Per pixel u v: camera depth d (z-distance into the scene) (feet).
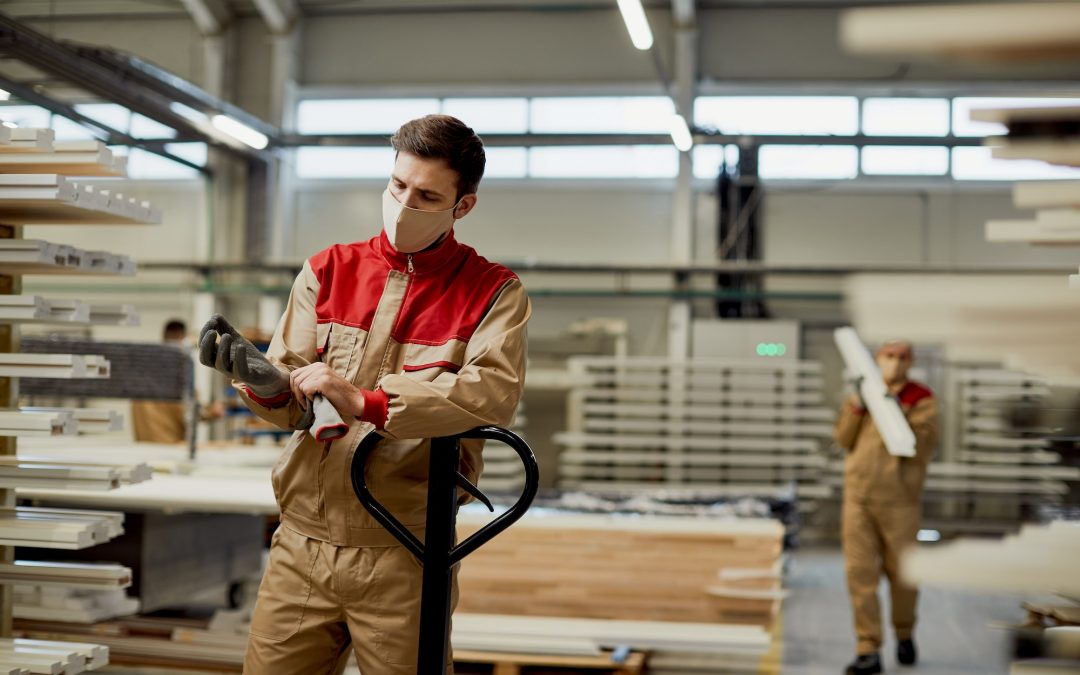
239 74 37.17
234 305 36.99
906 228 34.58
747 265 33.14
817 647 17.03
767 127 35.37
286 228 36.73
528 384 32.60
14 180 6.65
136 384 15.75
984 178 34.12
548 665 13.46
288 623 5.46
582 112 36.14
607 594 14.44
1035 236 2.65
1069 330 1.94
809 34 34.99
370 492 5.36
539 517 17.30
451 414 4.94
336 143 34.53
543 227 36.09
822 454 32.91
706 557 14.76
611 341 35.17
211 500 11.90
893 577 15.65
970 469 30.76
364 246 5.81
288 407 5.24
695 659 15.87
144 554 13.92
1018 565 1.96
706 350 33.45
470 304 5.51
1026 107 2.10
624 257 35.70
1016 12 1.65
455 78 36.40
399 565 5.36
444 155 5.24
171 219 37.45
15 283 7.72
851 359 16.49
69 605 12.41
